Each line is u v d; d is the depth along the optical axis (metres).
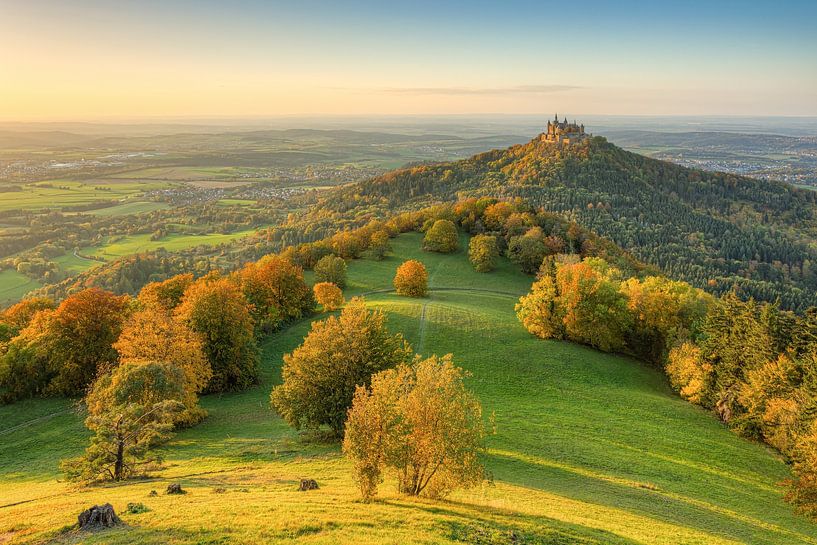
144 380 46.00
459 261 140.12
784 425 48.81
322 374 43.62
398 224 170.38
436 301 104.56
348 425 29.97
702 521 33.59
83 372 64.25
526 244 132.00
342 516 24.61
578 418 53.91
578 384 66.12
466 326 85.31
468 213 172.12
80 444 49.25
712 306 83.44
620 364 76.56
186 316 63.66
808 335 55.19
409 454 29.70
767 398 53.06
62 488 34.72
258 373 70.31
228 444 45.84
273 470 37.78
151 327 55.44
